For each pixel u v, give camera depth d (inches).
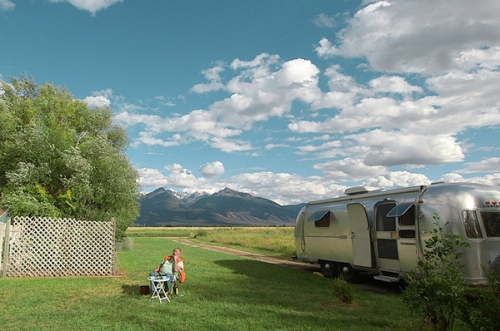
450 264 226.8
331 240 542.3
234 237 1787.6
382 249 452.4
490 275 219.6
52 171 692.1
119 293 381.1
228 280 485.7
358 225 485.7
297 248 638.5
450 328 224.1
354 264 490.9
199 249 1115.3
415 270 384.8
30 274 485.7
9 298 346.0
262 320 282.5
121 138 1115.3
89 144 766.5
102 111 1075.9
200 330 254.2
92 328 255.3
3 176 738.2
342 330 260.5
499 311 196.4
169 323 269.7
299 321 281.7
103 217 737.0
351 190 538.3
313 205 616.4
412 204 404.5
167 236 2573.8
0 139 786.8
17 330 247.3
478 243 359.3
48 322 267.1
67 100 1018.1
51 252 496.7
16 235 487.2
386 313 313.4
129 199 873.5
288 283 476.4
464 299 209.8
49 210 611.8
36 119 851.4
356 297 379.9
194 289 410.0
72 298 351.9
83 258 507.5
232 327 262.1
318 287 448.1
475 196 376.5
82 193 685.3
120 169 788.0
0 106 834.8
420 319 283.7
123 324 265.7
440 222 372.5
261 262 739.4
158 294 348.5
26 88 1040.8
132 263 662.5
